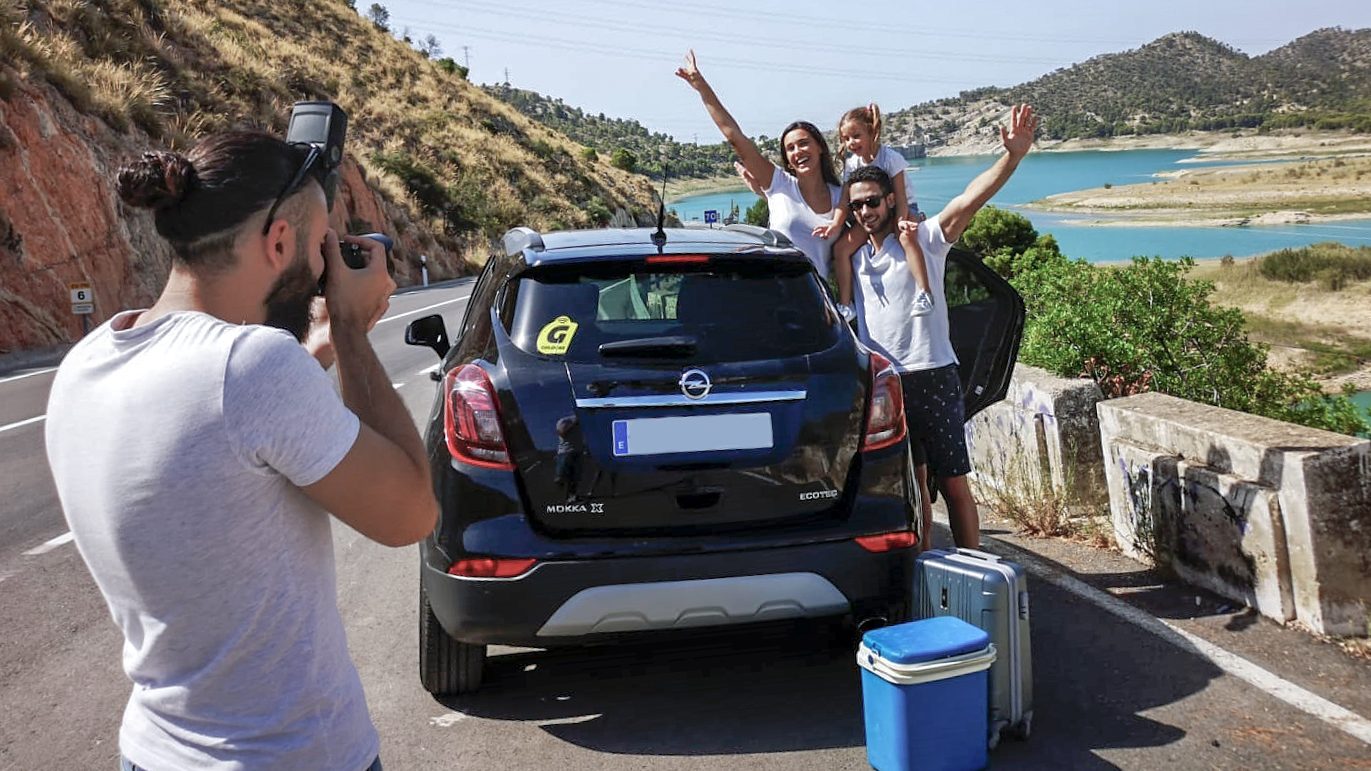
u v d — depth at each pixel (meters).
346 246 1.68
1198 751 3.29
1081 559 5.27
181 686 1.48
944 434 4.71
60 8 23.09
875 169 4.67
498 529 3.40
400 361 14.71
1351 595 4.08
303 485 1.48
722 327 3.64
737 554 3.42
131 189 1.46
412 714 3.79
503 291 3.85
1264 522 4.24
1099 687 3.78
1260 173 179.25
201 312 1.51
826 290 3.99
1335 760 3.21
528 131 66.06
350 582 5.50
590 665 4.20
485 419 3.46
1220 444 4.52
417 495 1.61
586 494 3.42
